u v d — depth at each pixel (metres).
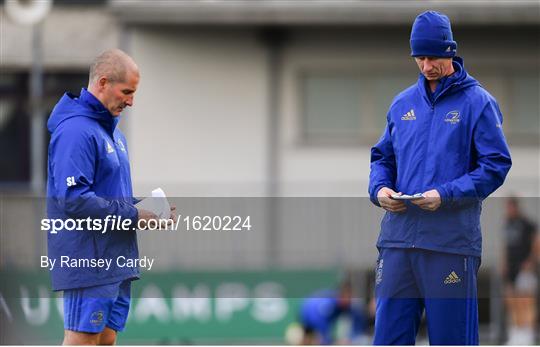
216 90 67.81
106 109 23.33
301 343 36.75
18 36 72.25
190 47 67.75
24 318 29.27
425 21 22.48
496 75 68.81
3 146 71.31
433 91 23.03
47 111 71.06
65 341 23.77
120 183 23.75
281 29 67.56
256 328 36.84
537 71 68.88
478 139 22.50
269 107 67.81
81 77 72.81
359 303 36.56
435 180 22.61
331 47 68.00
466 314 22.84
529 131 68.94
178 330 36.59
